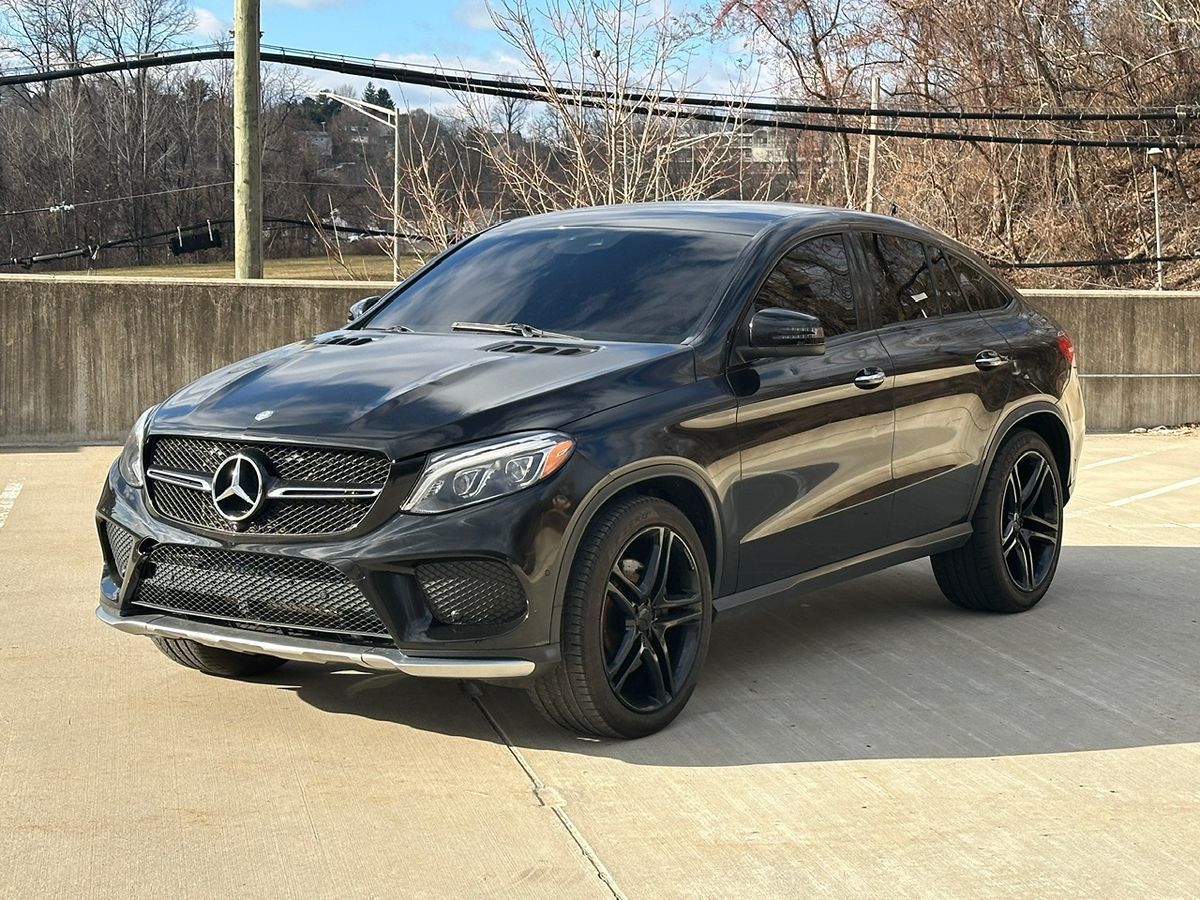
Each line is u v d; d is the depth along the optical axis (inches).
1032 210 1096.8
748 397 191.6
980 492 240.7
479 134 754.2
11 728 182.9
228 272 2356.1
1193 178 1037.2
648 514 174.6
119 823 151.6
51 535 315.6
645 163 748.0
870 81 1160.8
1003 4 1087.0
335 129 2603.3
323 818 153.5
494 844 146.6
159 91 3002.0
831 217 225.0
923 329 231.6
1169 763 172.6
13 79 579.2
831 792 161.6
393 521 162.6
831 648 225.0
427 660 161.3
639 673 183.6
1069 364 263.0
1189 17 1024.2
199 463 174.6
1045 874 139.5
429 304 218.4
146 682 204.1
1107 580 277.7
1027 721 188.5
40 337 466.9
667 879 138.2
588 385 175.8
